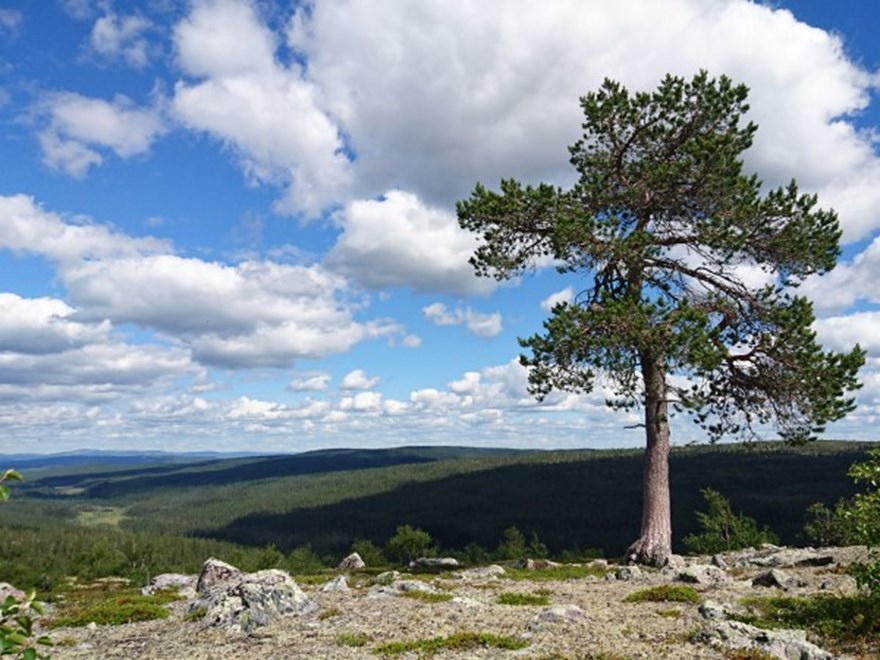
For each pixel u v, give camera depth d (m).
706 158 26.02
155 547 172.38
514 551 116.44
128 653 12.97
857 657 10.59
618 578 22.23
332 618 15.13
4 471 5.05
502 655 11.27
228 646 13.00
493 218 28.53
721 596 16.66
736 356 27.42
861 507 12.90
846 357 25.03
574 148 30.62
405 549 104.06
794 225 27.12
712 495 54.16
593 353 24.28
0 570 116.44
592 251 26.02
